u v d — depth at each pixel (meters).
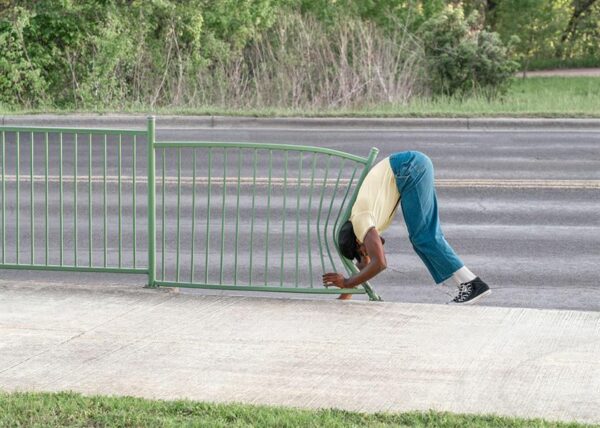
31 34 28.80
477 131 23.45
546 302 10.70
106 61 28.59
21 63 28.19
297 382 7.29
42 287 10.23
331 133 22.86
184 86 28.86
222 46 30.22
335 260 12.49
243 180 17.17
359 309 9.38
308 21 31.17
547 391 7.09
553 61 58.25
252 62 30.33
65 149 20.59
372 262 9.32
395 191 9.45
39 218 14.35
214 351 8.05
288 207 15.29
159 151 20.25
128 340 8.36
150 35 30.00
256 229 13.92
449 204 15.49
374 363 7.74
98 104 27.78
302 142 21.34
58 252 12.71
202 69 29.33
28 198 15.59
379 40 28.98
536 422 6.36
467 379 7.35
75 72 29.27
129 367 7.63
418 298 10.87
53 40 29.03
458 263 9.45
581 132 23.39
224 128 23.66
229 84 28.41
